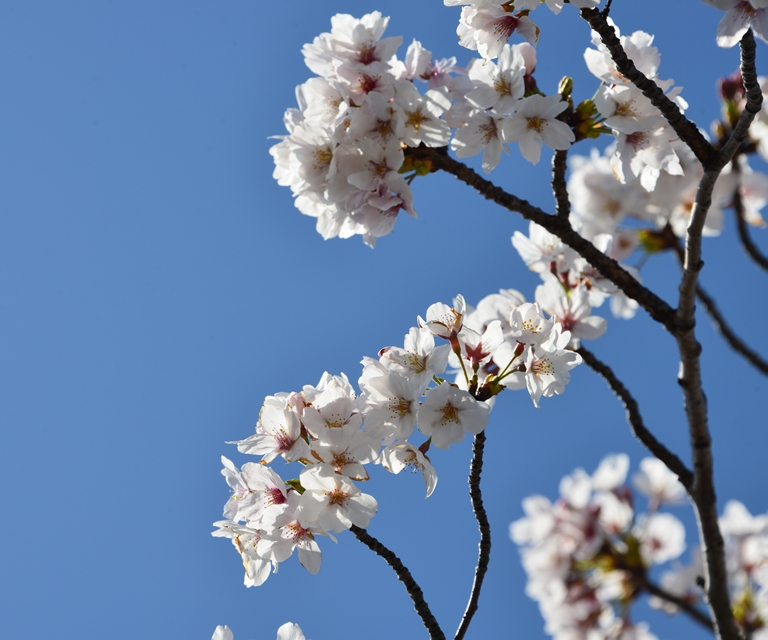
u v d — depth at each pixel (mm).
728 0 2125
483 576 2188
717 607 2205
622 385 2252
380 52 2172
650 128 2186
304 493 2150
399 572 2172
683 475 2225
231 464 2176
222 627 2201
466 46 2203
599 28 2137
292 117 2207
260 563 2178
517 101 2176
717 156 2150
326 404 2158
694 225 2164
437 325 2184
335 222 2209
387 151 2168
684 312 2182
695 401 2191
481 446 2172
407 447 2160
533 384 2180
